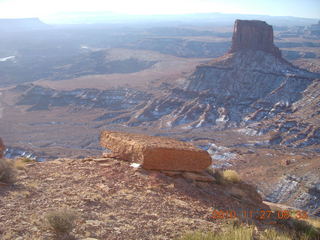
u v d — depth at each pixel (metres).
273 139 149.25
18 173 10.09
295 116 177.00
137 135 13.43
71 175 10.43
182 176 11.66
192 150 11.87
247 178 92.44
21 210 7.40
